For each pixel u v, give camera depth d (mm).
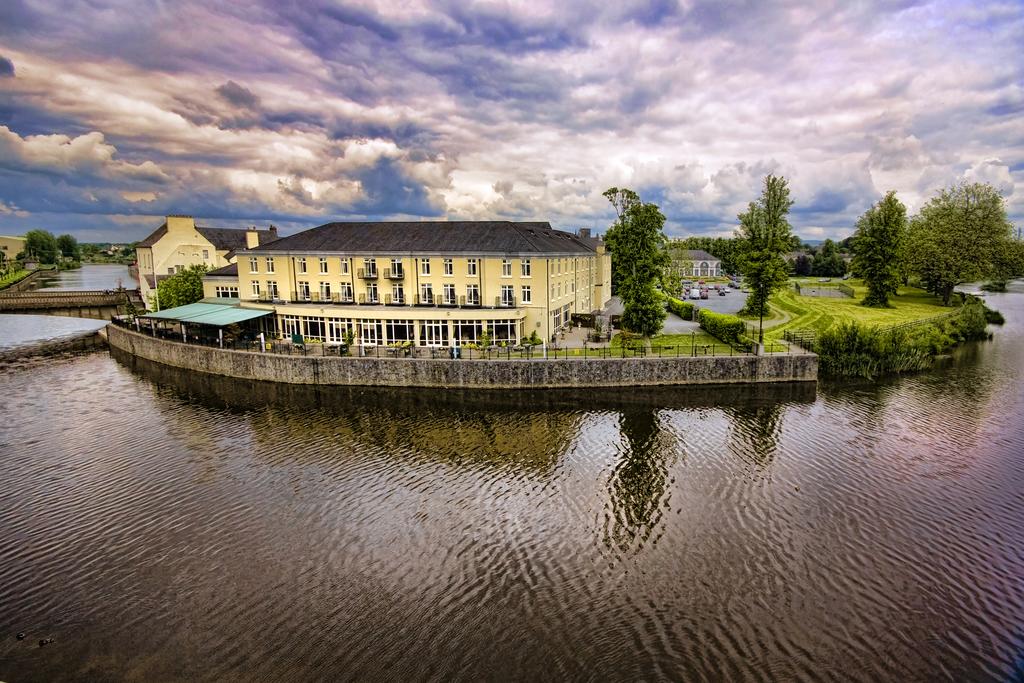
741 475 27688
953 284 78062
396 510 24641
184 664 15844
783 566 20203
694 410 38000
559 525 23219
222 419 37531
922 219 89750
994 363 51219
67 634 17141
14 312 80375
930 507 24312
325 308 51812
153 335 58438
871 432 33312
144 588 19328
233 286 65438
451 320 49812
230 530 23109
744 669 15492
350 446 32312
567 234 80125
